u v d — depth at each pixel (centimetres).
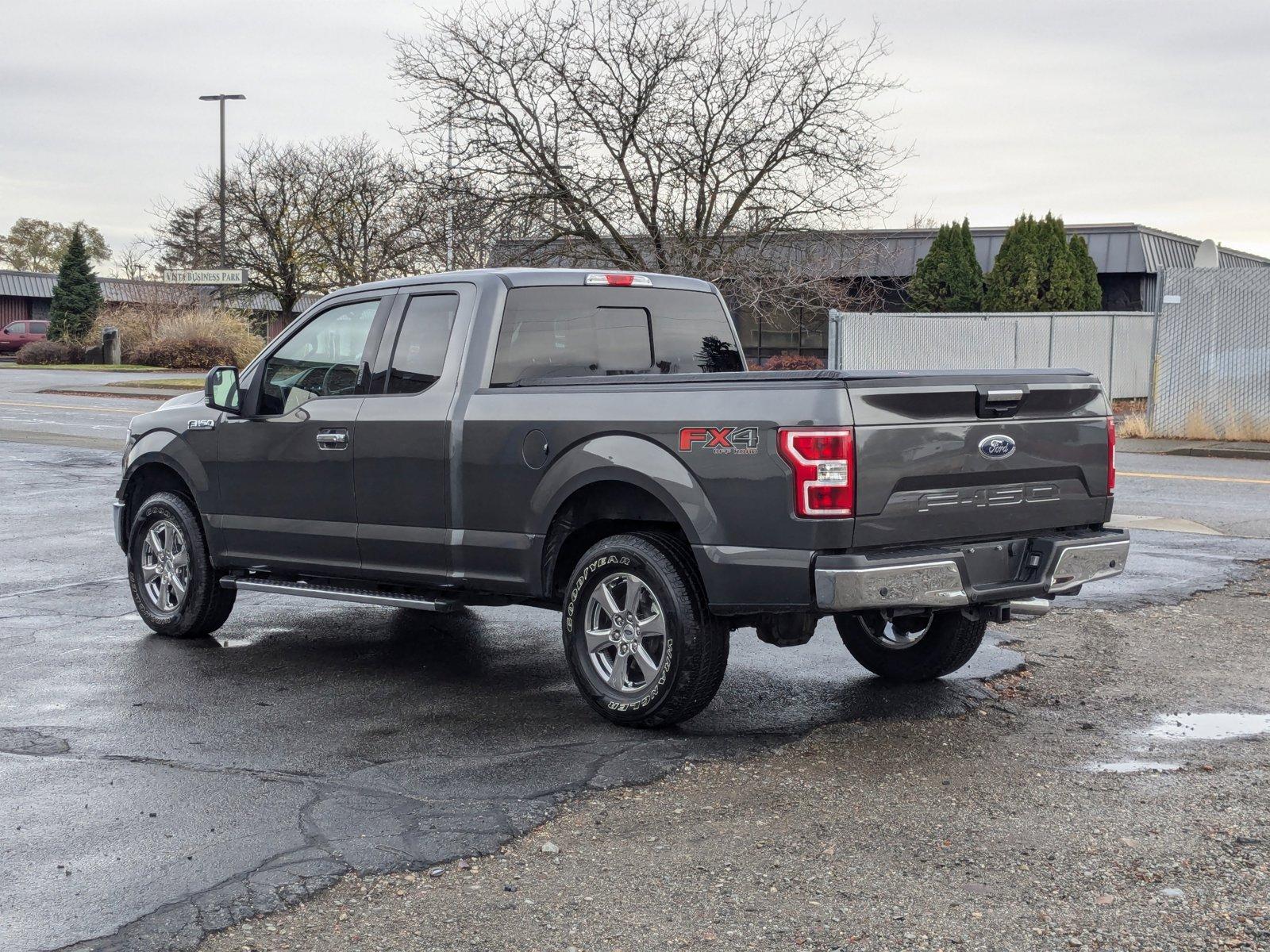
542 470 600
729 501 535
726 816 469
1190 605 859
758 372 538
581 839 448
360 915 388
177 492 802
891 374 526
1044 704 623
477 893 403
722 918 384
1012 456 562
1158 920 379
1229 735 571
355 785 506
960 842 443
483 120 2358
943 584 532
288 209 4775
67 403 3052
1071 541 579
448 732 580
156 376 4172
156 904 395
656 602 566
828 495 512
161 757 544
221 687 664
